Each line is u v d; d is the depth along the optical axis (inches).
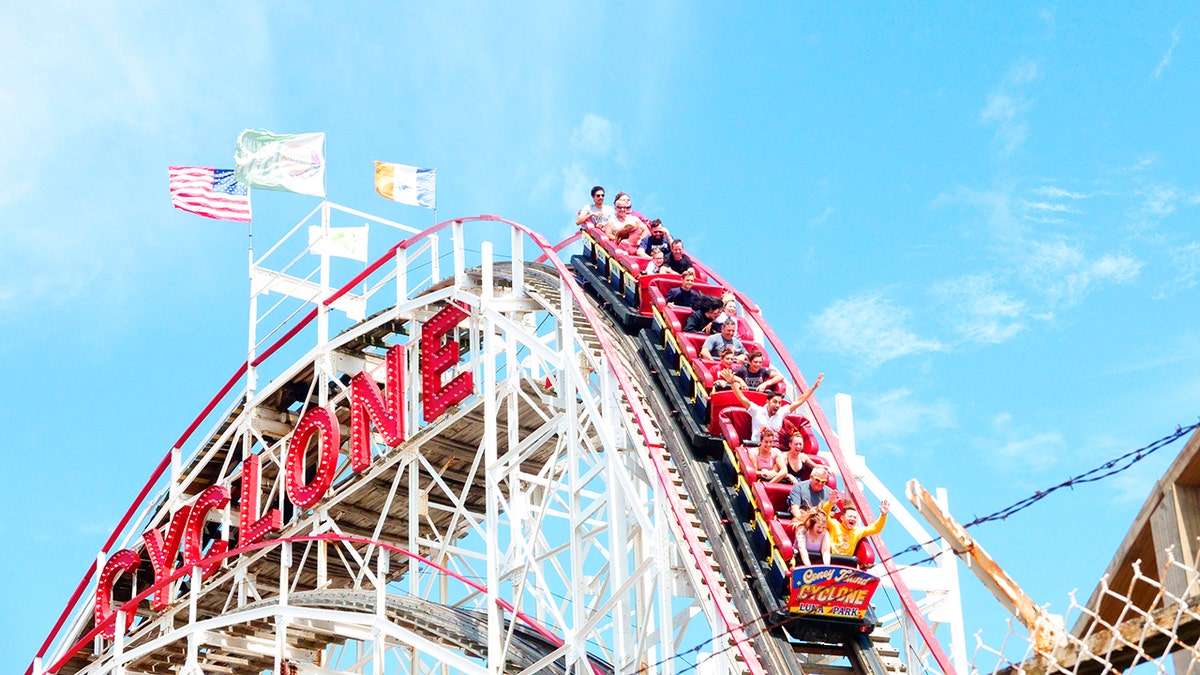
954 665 1097.4
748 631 1041.5
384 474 1734.7
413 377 1684.3
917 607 1081.4
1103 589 459.8
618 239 1430.9
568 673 1243.8
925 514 501.7
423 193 2027.6
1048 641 472.1
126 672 1801.2
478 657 1502.2
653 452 1159.6
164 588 1894.7
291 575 1931.6
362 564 1630.2
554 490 1486.2
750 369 1221.1
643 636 1154.7
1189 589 442.0
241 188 2020.2
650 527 1149.1
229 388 1929.1
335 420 1718.8
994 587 490.3
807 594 1003.3
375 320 1685.5
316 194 1974.7
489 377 1419.8
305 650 1750.7
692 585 1115.9
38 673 2059.5
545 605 1291.8
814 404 1277.1
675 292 1315.2
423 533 1857.8
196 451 1952.5
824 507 1042.7
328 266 1911.9
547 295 1434.5
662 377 1247.5
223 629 1761.8
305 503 1721.2
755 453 1110.4
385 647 1569.9
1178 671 495.5
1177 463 495.5
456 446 1688.0
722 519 1125.7
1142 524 523.5
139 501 2007.9
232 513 2014.0
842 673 1034.1
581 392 1262.3
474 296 1486.2
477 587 1412.4
